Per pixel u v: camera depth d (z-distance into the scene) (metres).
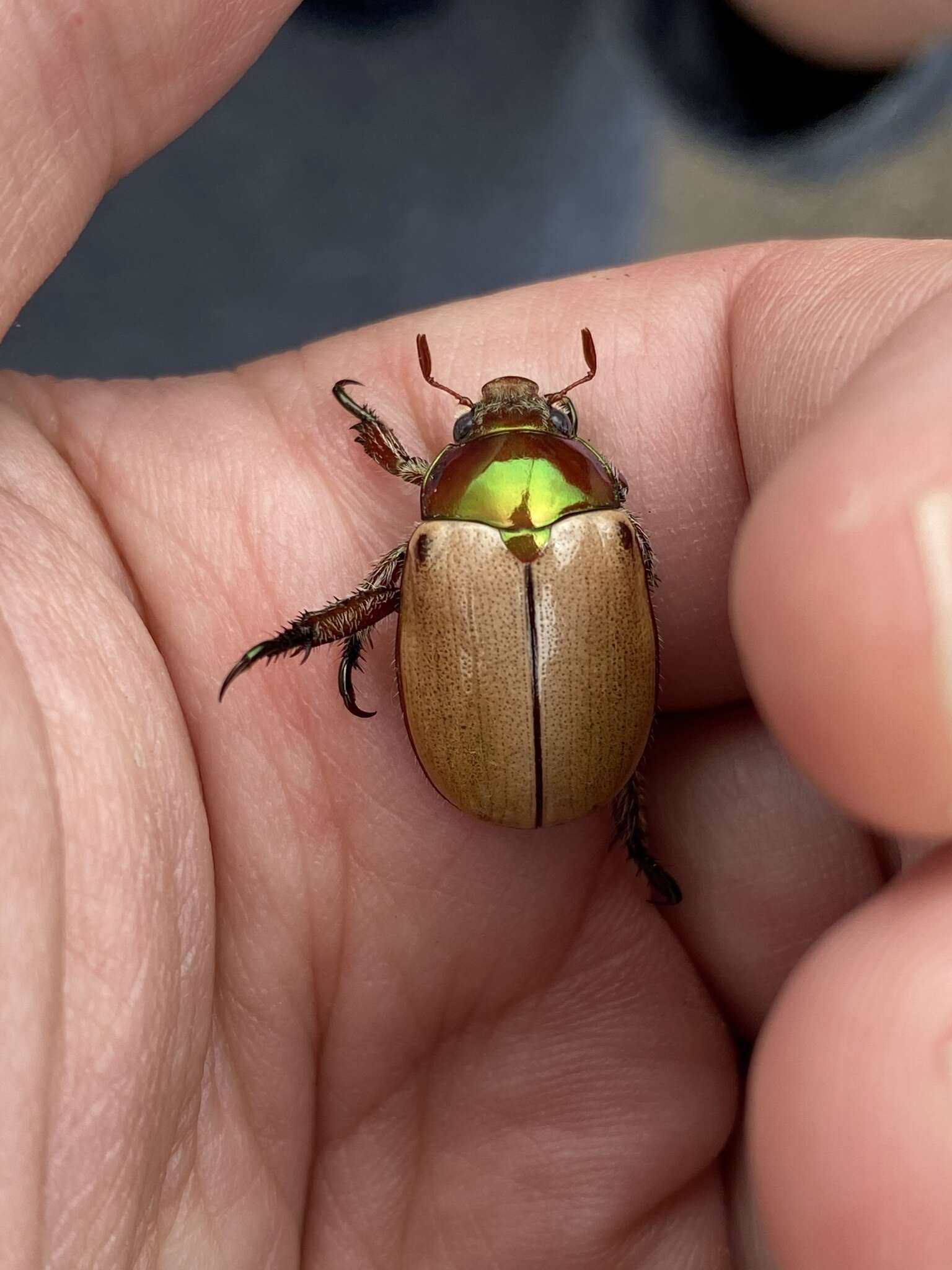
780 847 0.07
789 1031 0.05
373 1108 0.07
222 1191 0.06
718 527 0.06
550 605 0.06
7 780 0.05
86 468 0.06
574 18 0.12
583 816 0.06
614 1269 0.07
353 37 0.12
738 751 0.07
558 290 0.07
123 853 0.05
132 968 0.05
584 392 0.07
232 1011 0.06
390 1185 0.07
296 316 0.11
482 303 0.07
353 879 0.06
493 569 0.06
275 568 0.06
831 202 0.12
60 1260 0.05
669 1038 0.07
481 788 0.06
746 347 0.06
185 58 0.06
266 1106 0.06
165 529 0.06
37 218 0.06
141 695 0.06
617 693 0.06
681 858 0.07
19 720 0.05
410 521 0.06
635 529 0.06
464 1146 0.07
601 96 0.12
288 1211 0.06
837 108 0.12
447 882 0.06
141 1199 0.05
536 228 0.12
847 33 0.11
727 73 0.12
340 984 0.06
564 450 0.06
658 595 0.07
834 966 0.05
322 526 0.06
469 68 0.12
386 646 0.06
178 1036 0.05
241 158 0.12
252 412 0.07
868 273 0.06
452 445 0.06
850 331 0.06
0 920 0.05
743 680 0.07
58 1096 0.05
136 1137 0.05
